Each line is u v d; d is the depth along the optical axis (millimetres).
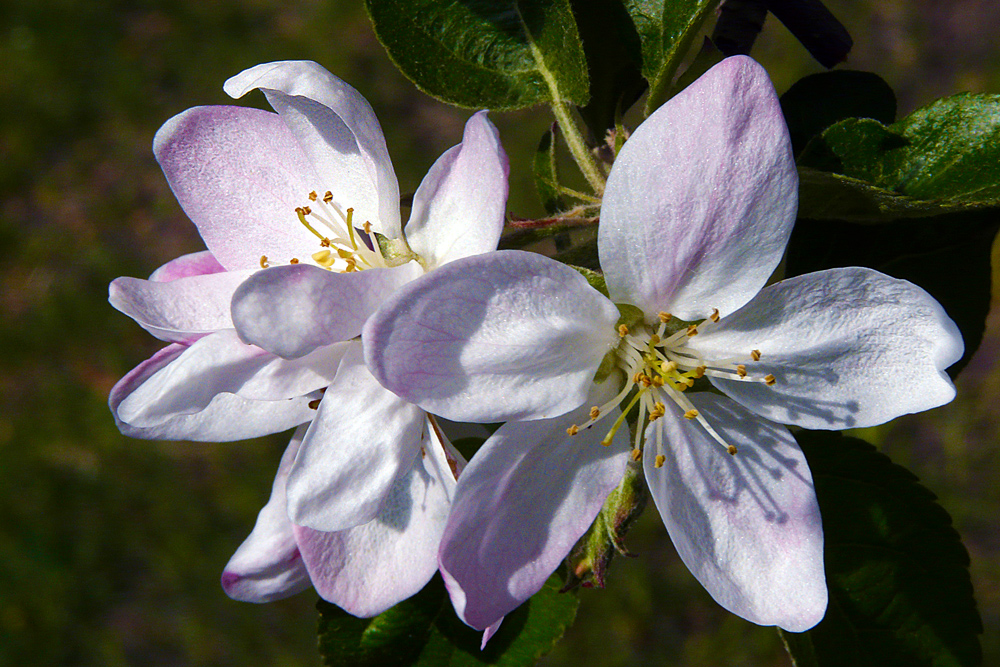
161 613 485
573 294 187
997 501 466
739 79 181
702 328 192
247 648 475
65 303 571
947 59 550
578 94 208
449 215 195
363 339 179
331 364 192
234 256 207
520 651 206
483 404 185
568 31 207
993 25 554
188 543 495
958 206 194
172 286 201
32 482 513
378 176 198
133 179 620
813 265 208
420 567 196
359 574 196
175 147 206
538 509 189
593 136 213
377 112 589
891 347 187
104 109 642
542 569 188
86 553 498
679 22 204
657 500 192
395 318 180
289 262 206
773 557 192
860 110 213
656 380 192
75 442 525
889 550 207
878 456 207
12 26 671
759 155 182
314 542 196
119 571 496
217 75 636
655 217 186
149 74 647
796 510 192
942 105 200
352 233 201
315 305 185
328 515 187
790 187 183
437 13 210
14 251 596
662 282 189
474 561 186
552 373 188
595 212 199
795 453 193
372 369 179
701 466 194
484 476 186
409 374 181
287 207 207
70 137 638
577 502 190
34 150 634
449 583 186
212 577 490
